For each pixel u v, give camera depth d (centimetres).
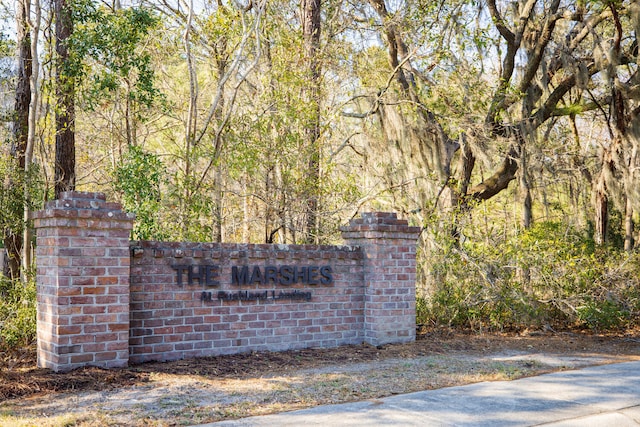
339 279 902
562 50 1493
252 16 1392
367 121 1555
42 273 697
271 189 1255
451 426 525
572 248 1188
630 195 1578
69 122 1295
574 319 1169
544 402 607
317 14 1440
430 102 1477
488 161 1468
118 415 531
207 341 783
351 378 693
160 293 753
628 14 1447
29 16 1277
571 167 1825
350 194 1294
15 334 831
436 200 1359
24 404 562
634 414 573
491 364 791
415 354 861
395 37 1496
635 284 1202
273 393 620
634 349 963
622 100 1570
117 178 1186
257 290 826
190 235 1132
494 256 1145
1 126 1402
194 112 1346
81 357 671
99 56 1248
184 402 577
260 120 1233
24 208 1171
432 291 1183
